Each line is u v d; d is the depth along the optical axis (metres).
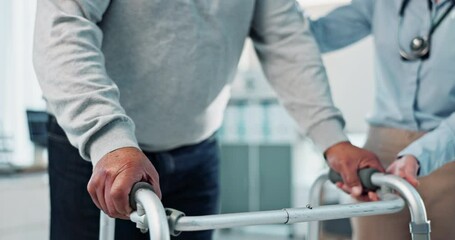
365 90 3.85
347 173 1.02
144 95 0.97
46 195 2.76
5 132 3.26
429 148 1.03
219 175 1.25
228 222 0.70
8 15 3.42
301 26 1.19
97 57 0.80
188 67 0.98
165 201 1.12
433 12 1.16
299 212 0.76
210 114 1.10
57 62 0.78
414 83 1.19
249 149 4.70
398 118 1.22
